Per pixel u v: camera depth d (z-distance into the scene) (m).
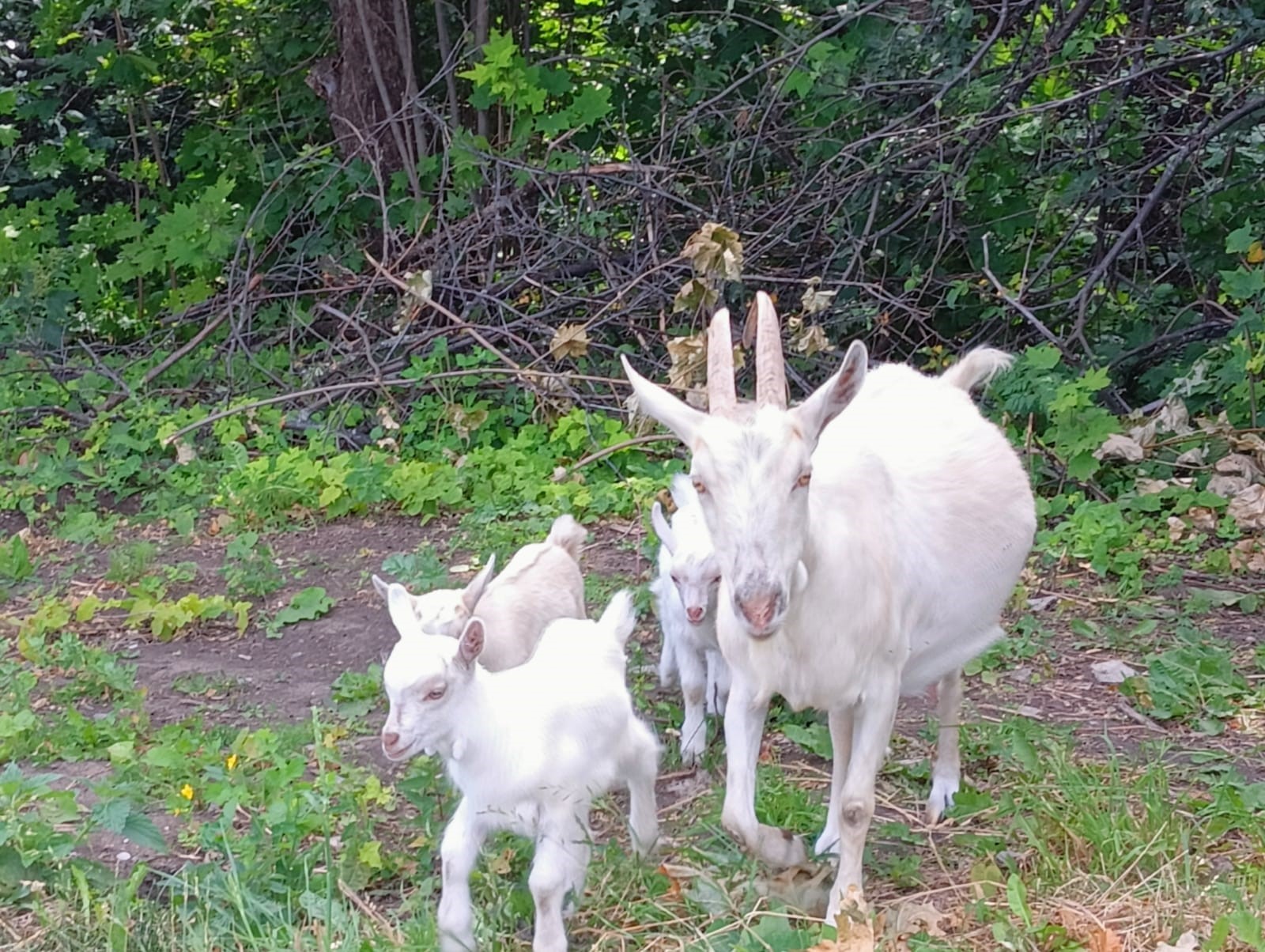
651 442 9.17
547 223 10.88
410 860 4.57
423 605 5.46
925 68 10.04
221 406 10.38
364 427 10.20
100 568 8.05
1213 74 10.03
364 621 7.09
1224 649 6.49
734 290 9.96
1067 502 8.30
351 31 12.28
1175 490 8.32
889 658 4.29
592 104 11.10
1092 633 6.72
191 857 4.70
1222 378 8.89
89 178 14.16
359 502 8.78
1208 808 4.78
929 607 4.59
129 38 13.66
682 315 10.12
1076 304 9.66
